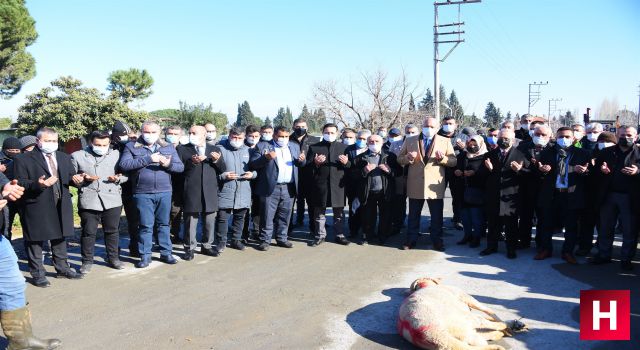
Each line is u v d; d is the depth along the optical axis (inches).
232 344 161.9
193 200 261.7
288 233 337.7
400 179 306.3
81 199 236.7
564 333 168.1
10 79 885.2
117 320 181.9
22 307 154.6
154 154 242.1
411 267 251.8
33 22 837.8
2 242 150.9
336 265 256.1
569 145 257.0
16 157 215.5
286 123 1989.4
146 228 250.1
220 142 298.2
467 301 173.5
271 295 209.5
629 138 234.2
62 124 804.0
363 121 1036.5
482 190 289.3
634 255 254.7
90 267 242.5
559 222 290.4
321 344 162.2
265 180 282.4
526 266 250.7
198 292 213.2
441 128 294.4
